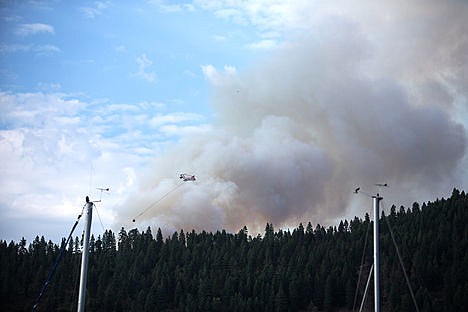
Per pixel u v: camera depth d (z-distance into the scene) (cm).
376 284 7094
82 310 6322
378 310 7019
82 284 6378
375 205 7312
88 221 6550
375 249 7188
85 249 6481
